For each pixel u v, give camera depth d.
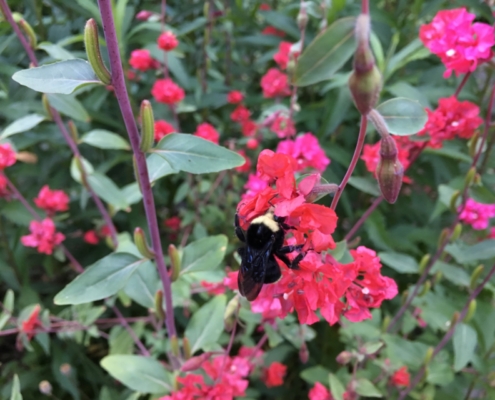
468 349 0.15
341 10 0.22
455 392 0.20
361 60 0.07
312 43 0.07
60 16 0.28
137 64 0.22
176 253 0.13
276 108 0.22
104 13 0.09
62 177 0.25
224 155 0.10
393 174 0.08
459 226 0.16
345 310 0.10
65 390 0.23
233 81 0.30
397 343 0.17
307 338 0.16
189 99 0.26
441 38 0.15
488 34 0.14
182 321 0.23
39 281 0.26
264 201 0.08
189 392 0.13
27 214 0.21
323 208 0.08
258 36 0.28
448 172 0.23
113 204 0.18
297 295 0.10
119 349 0.19
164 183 0.27
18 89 0.22
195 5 0.29
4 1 0.15
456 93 0.15
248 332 0.19
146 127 0.10
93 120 0.25
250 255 0.10
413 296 0.17
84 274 0.12
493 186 0.22
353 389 0.16
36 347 0.22
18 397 0.11
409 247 0.22
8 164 0.18
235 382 0.14
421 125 0.09
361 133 0.08
